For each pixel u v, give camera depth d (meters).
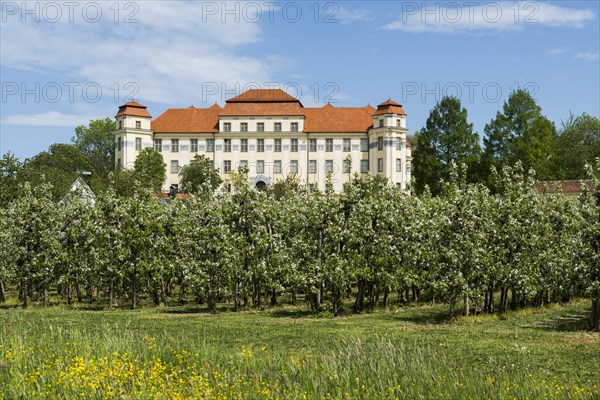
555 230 35.16
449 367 13.17
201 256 35.31
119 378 12.15
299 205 38.66
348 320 29.58
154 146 117.75
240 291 34.72
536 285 31.56
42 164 114.00
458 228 30.42
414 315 31.69
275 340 21.61
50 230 38.81
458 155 101.69
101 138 148.12
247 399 11.12
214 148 116.62
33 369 13.07
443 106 103.69
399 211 35.53
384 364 12.92
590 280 25.80
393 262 33.25
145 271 36.19
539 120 95.50
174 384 12.13
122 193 77.62
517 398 11.22
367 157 114.12
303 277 32.44
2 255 37.81
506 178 32.88
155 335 20.38
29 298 41.75
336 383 11.81
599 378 14.87
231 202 35.66
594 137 111.69
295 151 115.56
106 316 30.86
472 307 34.47
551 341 21.72
